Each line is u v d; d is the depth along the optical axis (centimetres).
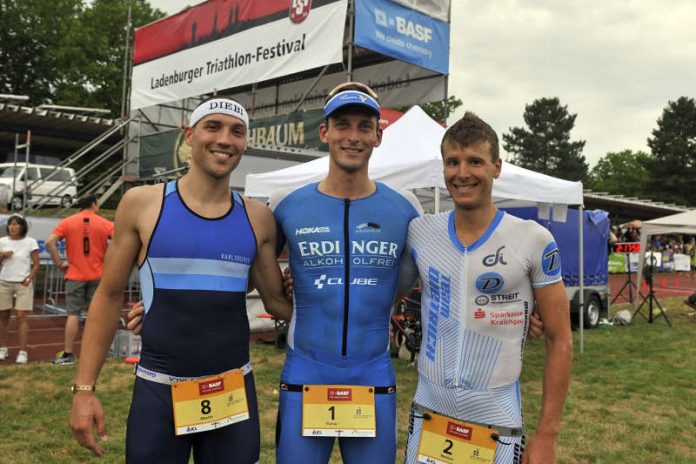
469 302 185
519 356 184
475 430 182
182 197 192
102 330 192
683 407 509
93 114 2825
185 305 186
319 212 206
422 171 543
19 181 1542
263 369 593
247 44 1191
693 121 5694
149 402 184
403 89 1281
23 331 597
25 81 2952
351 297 202
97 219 609
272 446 386
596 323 985
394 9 1027
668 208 2936
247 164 873
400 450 385
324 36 1028
